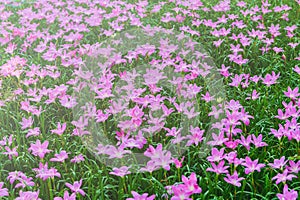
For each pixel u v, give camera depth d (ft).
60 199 10.76
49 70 20.34
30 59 21.68
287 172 11.53
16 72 17.92
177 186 11.00
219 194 12.47
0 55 22.18
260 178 13.02
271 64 19.51
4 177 13.52
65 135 15.14
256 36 22.29
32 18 24.71
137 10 26.55
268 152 13.65
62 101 15.38
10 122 16.70
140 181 12.89
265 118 15.43
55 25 25.26
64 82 19.20
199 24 22.71
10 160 13.97
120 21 25.46
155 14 26.37
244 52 20.11
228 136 13.15
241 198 11.84
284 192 10.47
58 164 13.87
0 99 17.54
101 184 12.09
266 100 16.29
